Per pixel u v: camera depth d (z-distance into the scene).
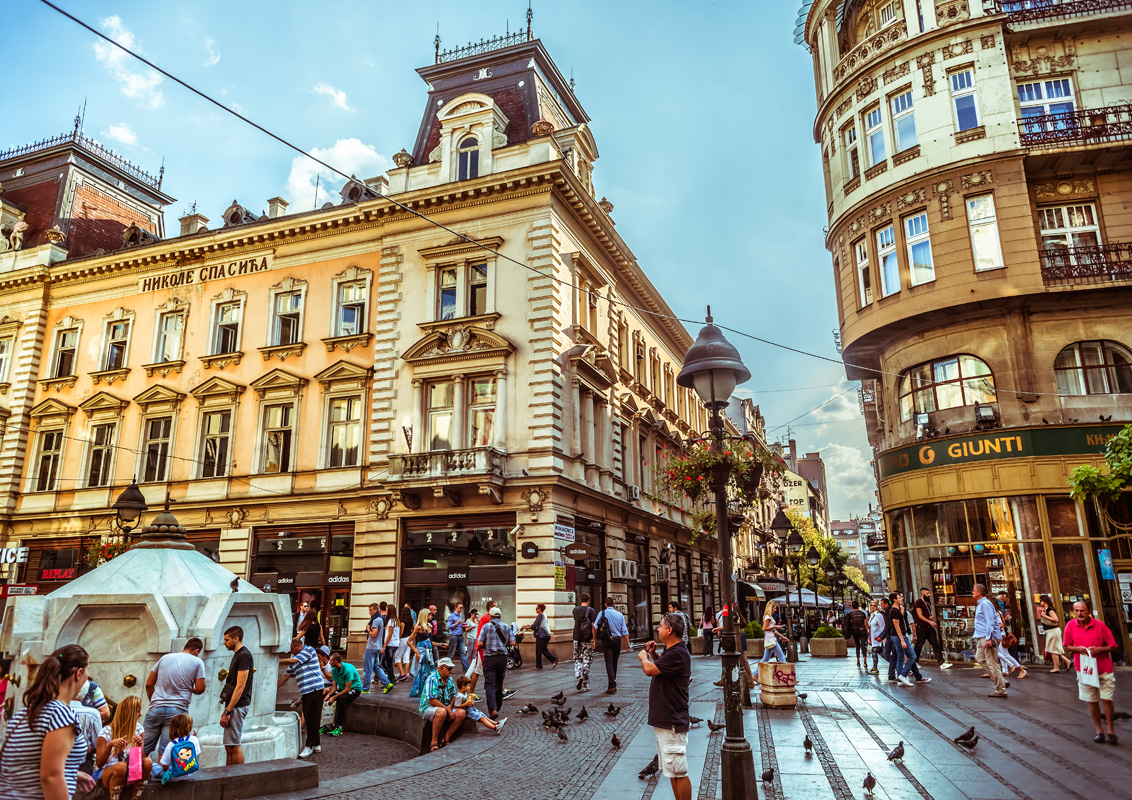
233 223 32.19
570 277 26.92
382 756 11.00
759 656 22.62
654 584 33.16
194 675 8.47
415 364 25.89
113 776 6.81
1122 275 19.67
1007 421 19.98
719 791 7.91
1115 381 19.80
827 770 8.55
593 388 27.64
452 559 24.14
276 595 10.85
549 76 31.08
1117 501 19.25
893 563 22.31
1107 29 21.36
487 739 10.71
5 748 4.62
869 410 32.44
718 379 8.90
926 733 10.50
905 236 22.00
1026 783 7.80
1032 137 20.72
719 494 8.46
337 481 26.38
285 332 29.17
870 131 23.58
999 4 21.66
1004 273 20.14
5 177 39.06
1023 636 18.97
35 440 32.19
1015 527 19.48
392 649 17.94
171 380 30.31
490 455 23.25
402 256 27.30
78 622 9.65
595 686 16.55
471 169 27.27
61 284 33.53
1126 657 18.42
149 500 29.06
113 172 39.41
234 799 7.65
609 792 7.88
